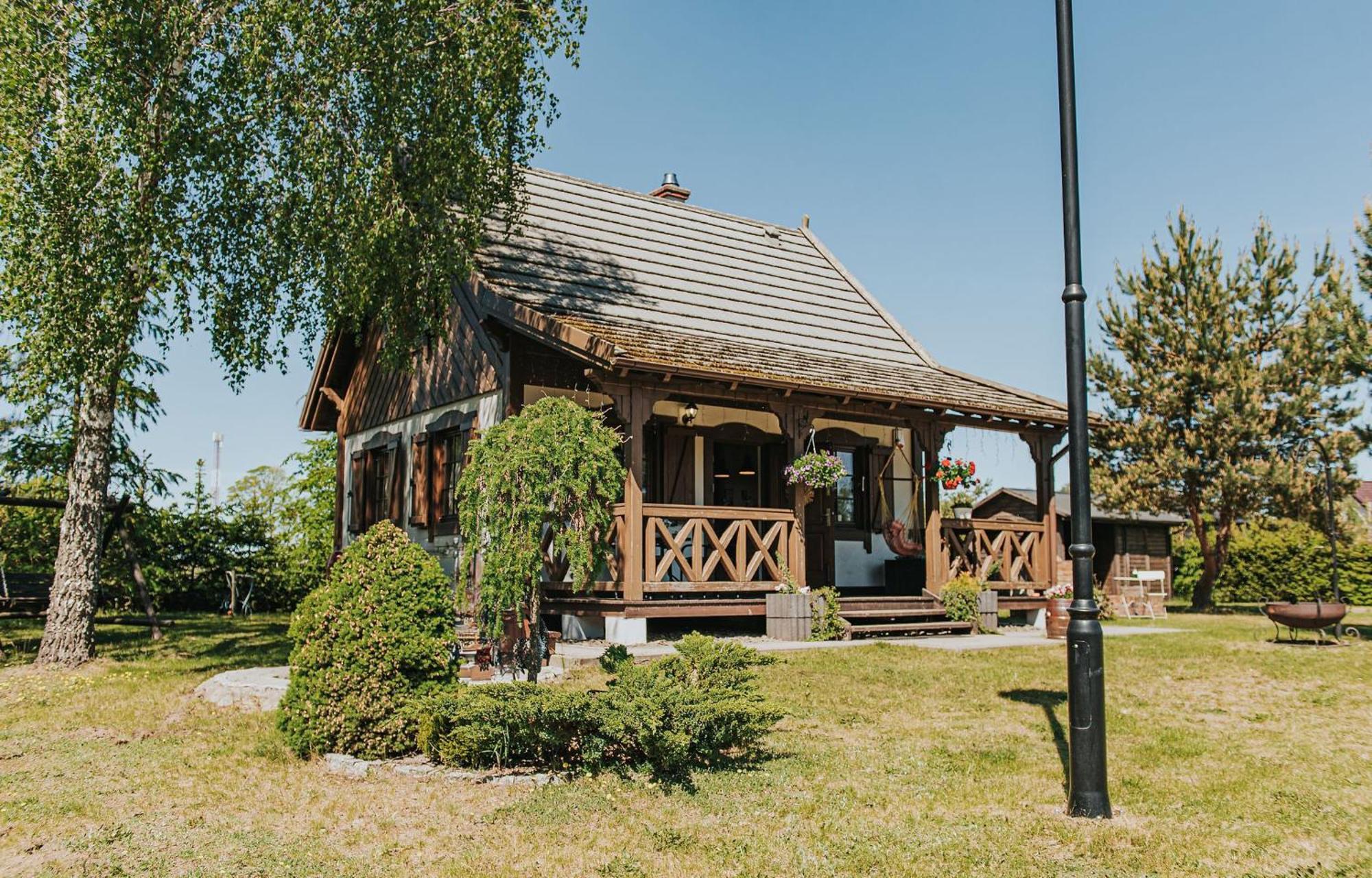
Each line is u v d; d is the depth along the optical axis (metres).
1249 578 29.73
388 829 5.42
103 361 11.03
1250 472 22.48
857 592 17.08
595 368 12.10
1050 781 6.39
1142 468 23.95
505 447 7.92
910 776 6.50
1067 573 27.41
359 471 17.56
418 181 11.93
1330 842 5.30
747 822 5.57
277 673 9.30
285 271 12.08
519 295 13.62
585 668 10.15
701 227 19.41
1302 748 7.36
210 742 7.35
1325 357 22.58
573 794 6.02
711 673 7.30
